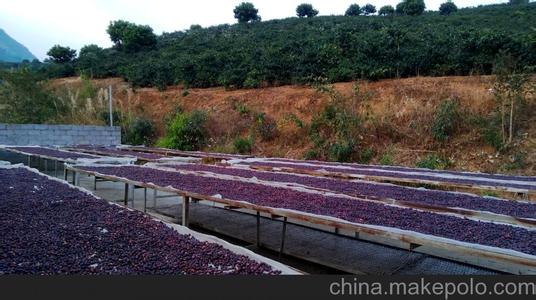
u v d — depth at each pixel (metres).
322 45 15.75
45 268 2.20
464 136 9.93
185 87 19.09
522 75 9.62
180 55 22.14
